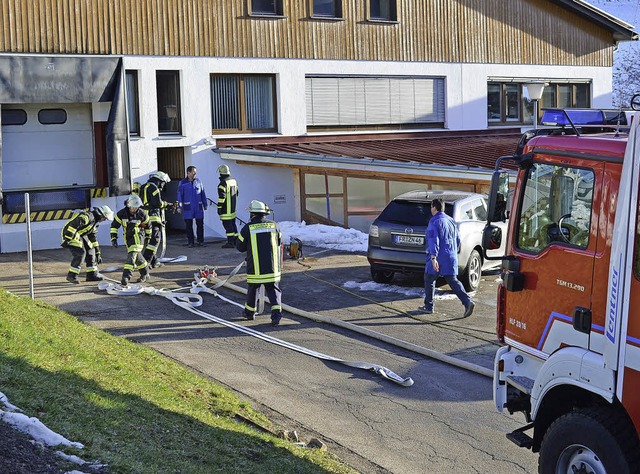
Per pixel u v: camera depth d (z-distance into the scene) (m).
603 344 5.77
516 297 6.79
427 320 12.91
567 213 6.21
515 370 6.89
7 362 7.62
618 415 5.72
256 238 12.52
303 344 11.54
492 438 8.30
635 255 5.42
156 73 22.50
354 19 25.61
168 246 20.92
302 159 21.36
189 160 22.94
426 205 15.11
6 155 20.16
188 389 8.99
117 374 8.55
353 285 15.48
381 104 26.67
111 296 14.21
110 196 21.12
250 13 23.56
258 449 7.29
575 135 6.57
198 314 13.06
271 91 24.53
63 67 20.00
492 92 29.69
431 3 27.33
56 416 6.52
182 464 6.19
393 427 8.57
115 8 21.27
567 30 31.08
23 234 20.02
